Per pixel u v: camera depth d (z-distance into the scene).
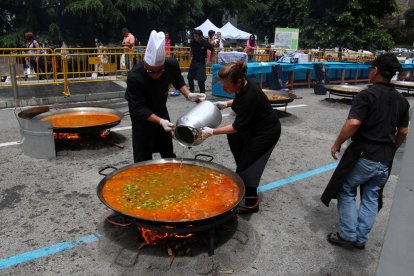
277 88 12.41
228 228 3.75
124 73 13.56
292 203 4.47
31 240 3.52
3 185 4.71
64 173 5.14
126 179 3.59
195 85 13.73
